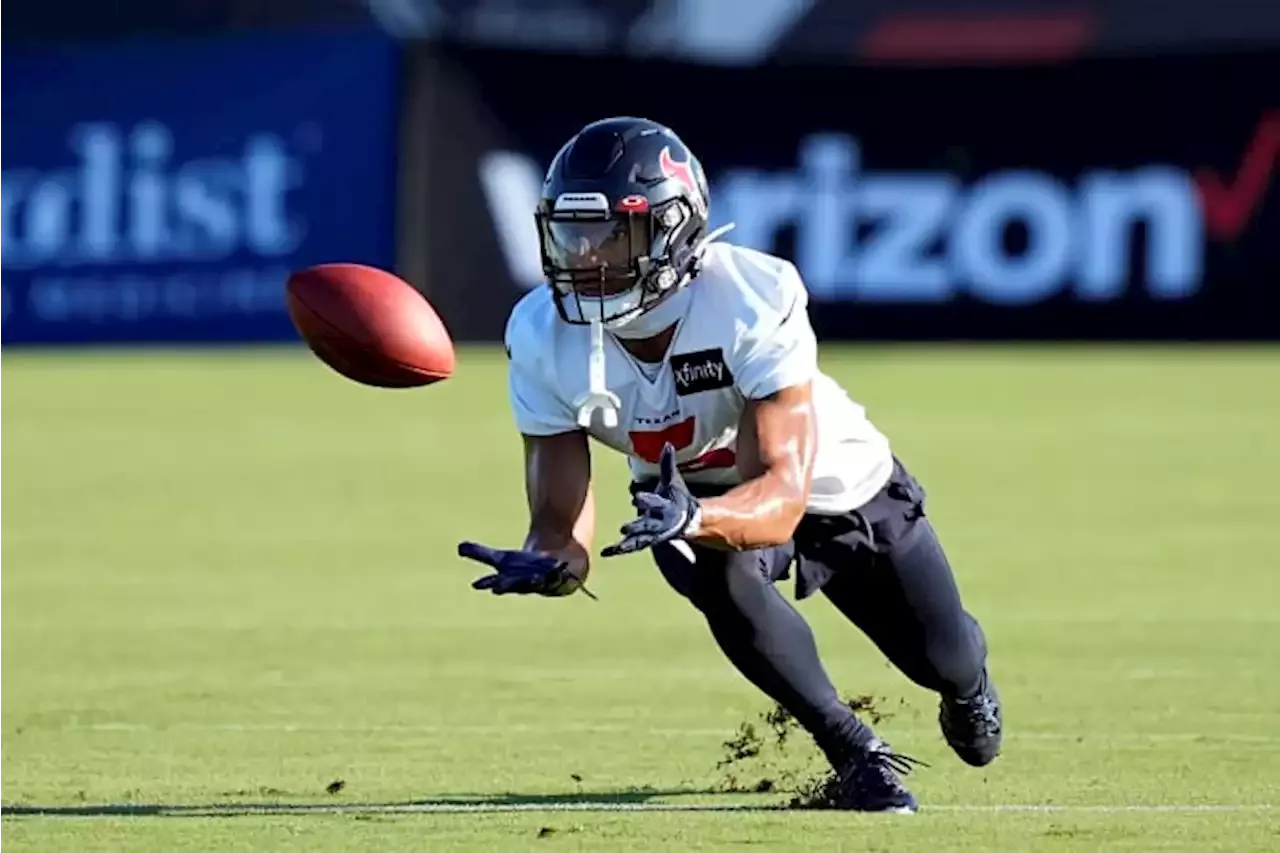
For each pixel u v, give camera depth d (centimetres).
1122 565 3366
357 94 7256
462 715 2317
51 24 8275
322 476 4562
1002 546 3559
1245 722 2253
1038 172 7269
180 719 2295
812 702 1819
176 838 1747
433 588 3206
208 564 3434
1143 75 7225
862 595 1878
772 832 1753
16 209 7444
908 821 1795
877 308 7338
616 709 2348
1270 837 1733
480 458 4881
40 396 6300
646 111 7288
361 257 7262
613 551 1556
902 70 7275
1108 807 1855
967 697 1911
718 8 8788
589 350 1741
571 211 1678
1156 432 5288
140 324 7419
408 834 1756
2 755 2117
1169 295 7269
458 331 7300
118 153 7375
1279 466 4631
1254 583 3194
